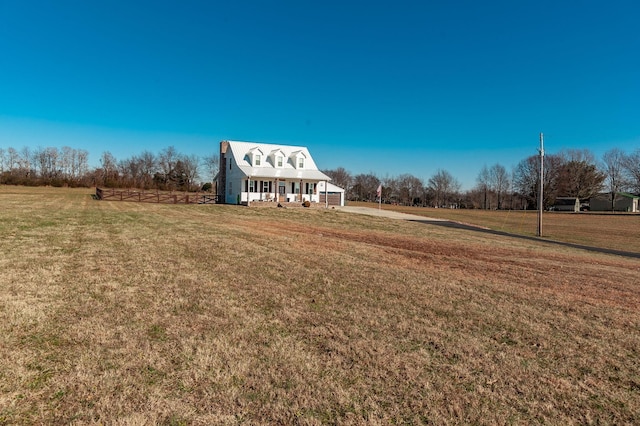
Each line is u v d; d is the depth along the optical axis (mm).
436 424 2865
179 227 15031
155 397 3021
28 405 2832
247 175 34750
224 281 6840
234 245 11062
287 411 2934
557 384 3596
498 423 2916
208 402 2996
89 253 8766
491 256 12547
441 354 4164
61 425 2623
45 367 3410
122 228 13805
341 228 20391
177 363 3615
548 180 81250
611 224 41531
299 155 40094
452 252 12930
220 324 4707
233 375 3449
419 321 5230
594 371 3922
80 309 4973
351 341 4387
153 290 6023
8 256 7965
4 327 4242
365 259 10180
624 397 3396
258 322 4852
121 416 2756
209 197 42750
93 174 76125
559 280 8891
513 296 6973
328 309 5551
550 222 42875
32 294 5477
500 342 4617
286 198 37438
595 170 80250
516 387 3502
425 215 41906
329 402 3092
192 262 8344
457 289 7262
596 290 7980
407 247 13578
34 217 16094
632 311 6367
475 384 3514
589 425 2955
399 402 3143
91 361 3562
